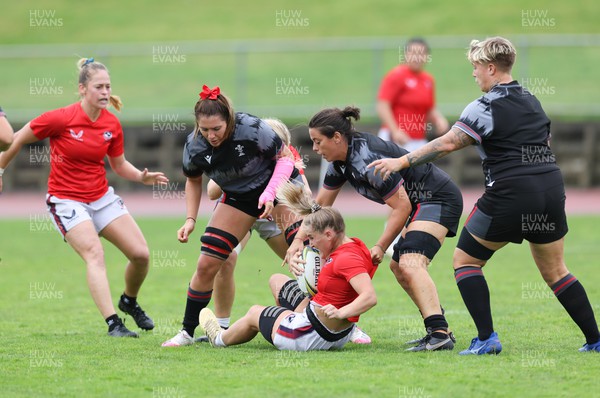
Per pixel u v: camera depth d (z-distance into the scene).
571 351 22.81
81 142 26.55
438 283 35.91
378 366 21.09
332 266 22.42
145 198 72.81
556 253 22.41
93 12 115.75
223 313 26.73
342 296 22.59
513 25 104.00
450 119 74.75
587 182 74.38
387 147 23.17
